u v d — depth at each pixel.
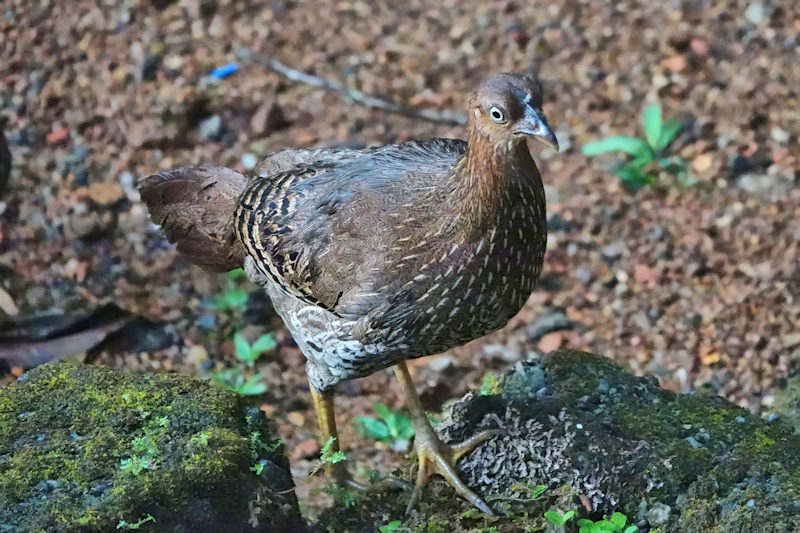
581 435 7.24
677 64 13.66
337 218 7.14
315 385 7.89
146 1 14.66
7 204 11.98
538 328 10.88
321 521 7.37
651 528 6.75
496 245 6.63
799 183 11.89
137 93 13.31
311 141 12.90
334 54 14.30
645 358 10.46
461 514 7.04
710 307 10.82
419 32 14.75
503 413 7.64
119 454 6.44
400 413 9.99
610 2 14.77
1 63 13.64
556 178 12.55
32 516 5.99
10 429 6.64
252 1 14.90
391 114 13.41
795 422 7.94
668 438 7.23
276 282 7.54
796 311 10.51
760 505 6.49
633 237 11.72
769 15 14.07
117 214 11.94
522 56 14.17
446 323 6.93
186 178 8.30
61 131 12.88
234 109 13.30
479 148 6.51
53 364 7.31
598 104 13.41
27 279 11.19
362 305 6.96
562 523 6.46
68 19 14.34
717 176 12.21
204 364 10.52
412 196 6.90
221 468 6.35
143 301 11.06
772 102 12.98
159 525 6.11
